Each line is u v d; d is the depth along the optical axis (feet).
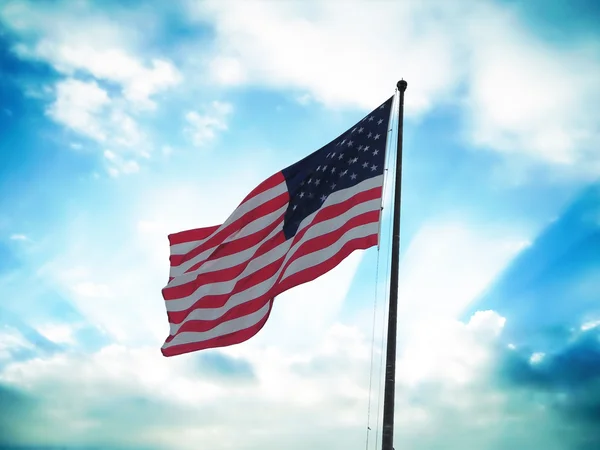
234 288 57.47
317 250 52.37
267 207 58.54
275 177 59.36
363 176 52.95
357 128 55.62
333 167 55.31
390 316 42.98
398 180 48.65
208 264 59.11
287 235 56.44
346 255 50.65
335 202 53.52
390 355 41.57
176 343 57.11
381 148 53.31
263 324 54.90
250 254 58.13
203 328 57.47
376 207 51.21
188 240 63.98
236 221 59.57
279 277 53.52
